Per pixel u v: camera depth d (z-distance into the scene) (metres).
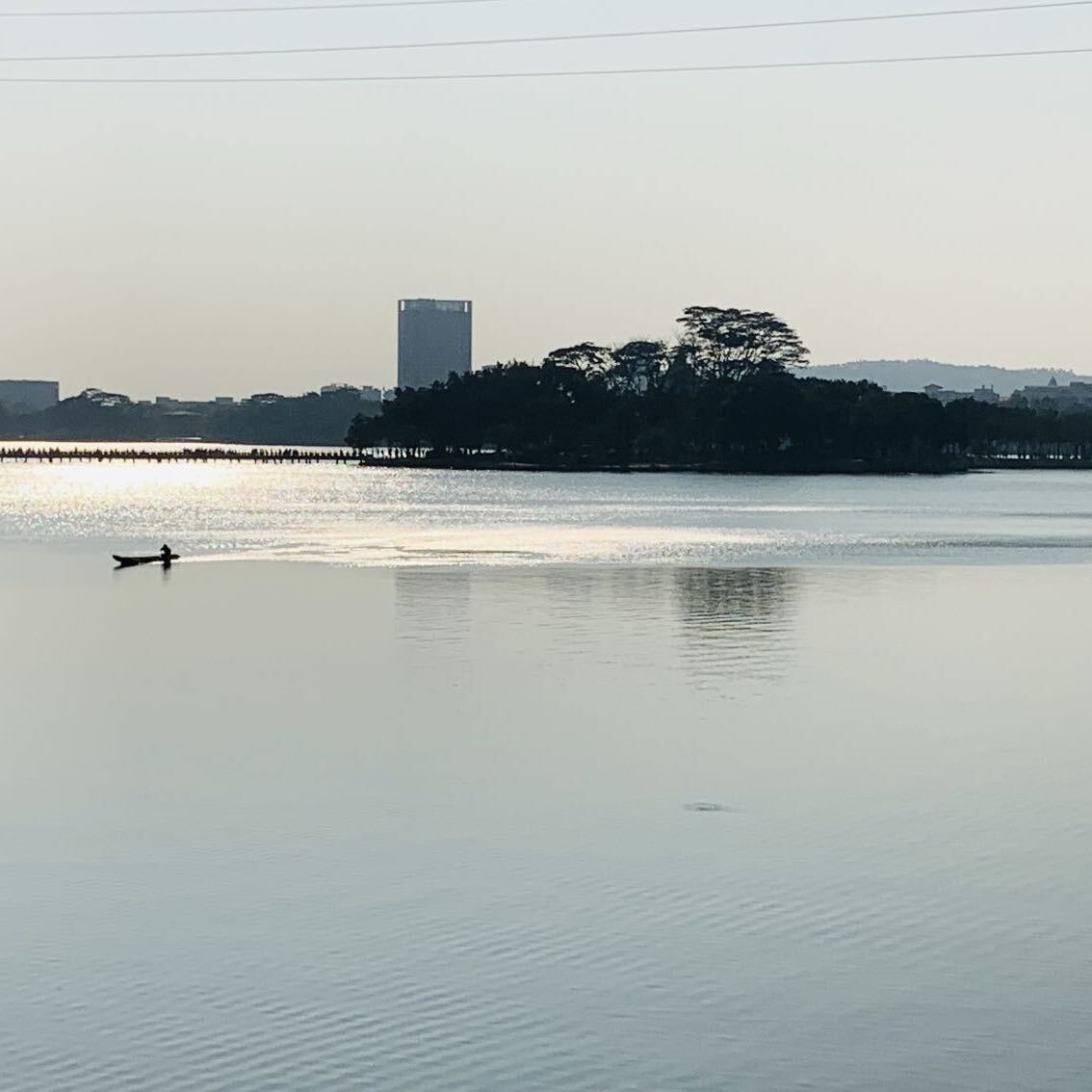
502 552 97.31
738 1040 18.30
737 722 37.62
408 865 25.25
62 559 92.00
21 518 142.38
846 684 43.59
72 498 194.50
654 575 79.81
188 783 31.17
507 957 20.86
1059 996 19.62
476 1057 17.80
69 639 53.34
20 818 28.36
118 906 23.03
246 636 54.31
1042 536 114.25
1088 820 28.08
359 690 42.34
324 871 24.92
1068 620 59.25
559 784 31.06
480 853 25.92
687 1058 17.83
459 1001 19.33
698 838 26.83
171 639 53.31
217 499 190.88
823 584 74.88
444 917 22.52
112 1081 17.14
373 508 163.75
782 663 47.56
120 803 29.45
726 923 22.22
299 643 52.19
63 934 21.78
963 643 52.41
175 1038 18.25
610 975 20.23
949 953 21.08
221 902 23.23
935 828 27.52
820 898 23.36
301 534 116.31
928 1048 18.17
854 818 28.30
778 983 19.95
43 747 34.72
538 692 41.97
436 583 75.06
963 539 110.81
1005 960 20.81
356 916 22.59
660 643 52.19
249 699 40.97
